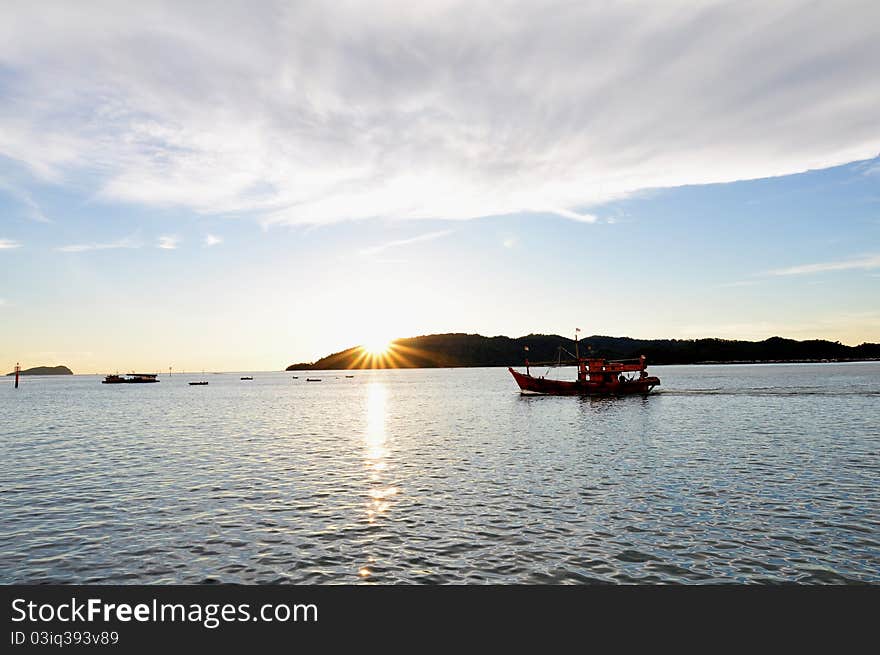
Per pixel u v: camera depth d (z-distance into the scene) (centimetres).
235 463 3372
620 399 8731
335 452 3797
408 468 3142
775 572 1571
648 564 1636
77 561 1720
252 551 1780
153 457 3662
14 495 2561
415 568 1636
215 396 13912
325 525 2031
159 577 1606
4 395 15650
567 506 2242
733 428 4756
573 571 1600
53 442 4569
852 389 9850
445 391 14450
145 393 16362
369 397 12150
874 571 1564
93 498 2489
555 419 5988
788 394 8812
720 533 1877
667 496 2380
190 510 2259
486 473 2964
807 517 2038
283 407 9050
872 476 2708
